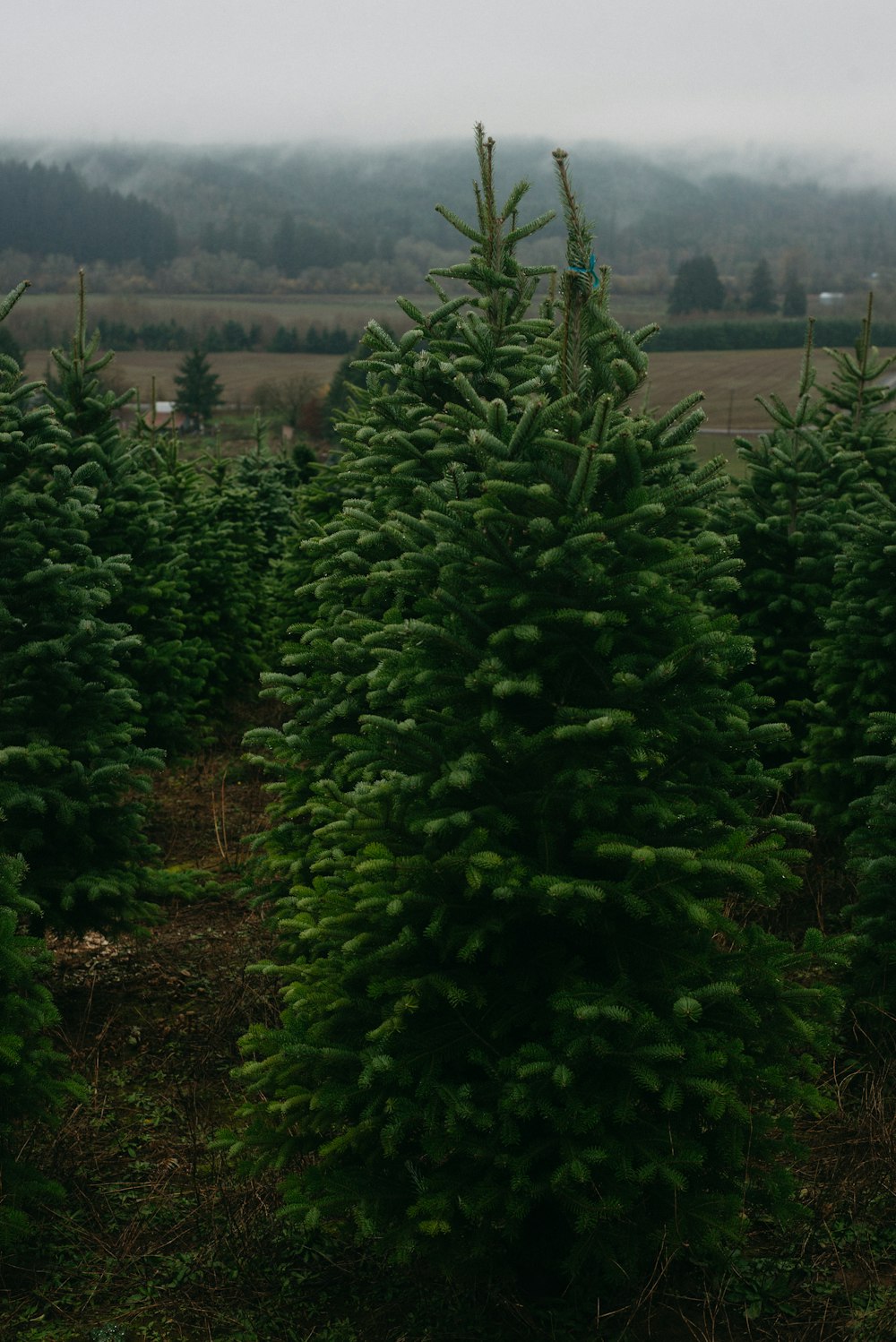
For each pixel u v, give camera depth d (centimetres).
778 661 887
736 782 438
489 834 414
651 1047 378
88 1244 469
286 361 8888
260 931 770
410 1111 395
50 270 15725
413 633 411
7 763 606
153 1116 563
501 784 429
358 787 443
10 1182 461
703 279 11119
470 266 624
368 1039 413
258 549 1609
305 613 1294
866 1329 414
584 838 404
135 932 689
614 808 399
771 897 437
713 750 434
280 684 612
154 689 941
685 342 8025
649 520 406
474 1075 418
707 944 431
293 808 630
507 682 393
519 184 627
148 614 948
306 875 600
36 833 627
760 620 924
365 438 601
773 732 423
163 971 720
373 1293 442
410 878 418
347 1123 425
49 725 650
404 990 407
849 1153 515
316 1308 434
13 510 620
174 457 1376
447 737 426
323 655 598
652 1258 432
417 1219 403
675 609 416
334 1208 407
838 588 890
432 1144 398
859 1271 450
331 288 16425
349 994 436
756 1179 425
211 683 1295
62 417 884
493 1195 389
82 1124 545
